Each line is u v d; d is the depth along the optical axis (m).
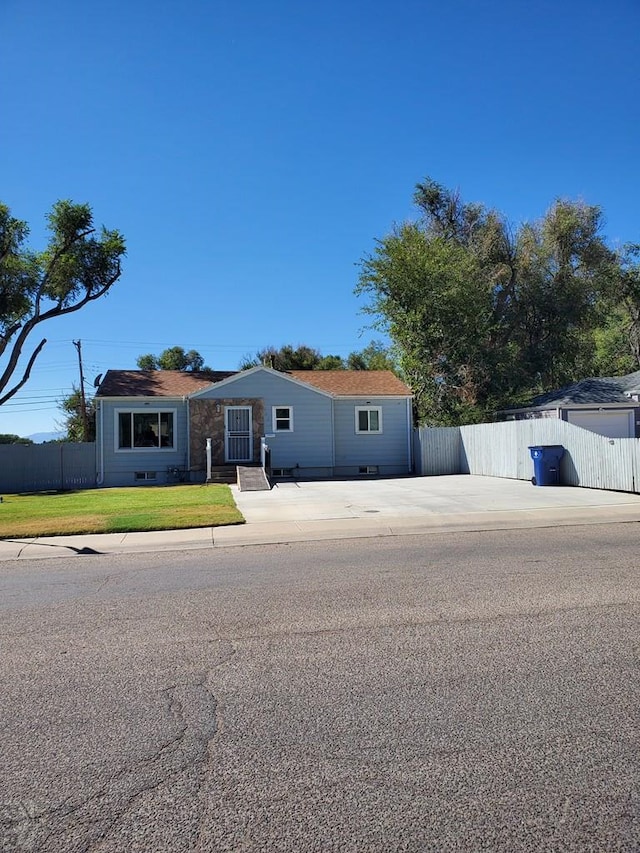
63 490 23.56
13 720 3.86
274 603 6.47
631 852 2.55
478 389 34.31
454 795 2.94
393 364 39.59
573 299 38.50
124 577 8.02
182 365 59.31
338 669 4.56
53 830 2.75
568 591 6.61
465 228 39.56
